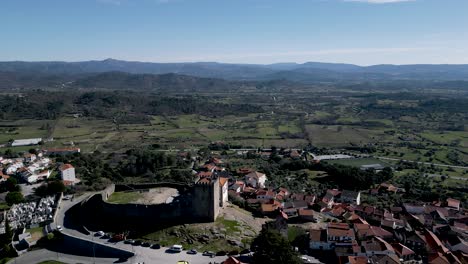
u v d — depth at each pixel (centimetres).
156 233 12594
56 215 14825
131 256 11431
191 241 12200
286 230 13762
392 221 15738
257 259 10644
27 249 12406
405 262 12512
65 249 12381
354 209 17112
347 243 12938
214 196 13150
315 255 12700
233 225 13200
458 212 17338
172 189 16038
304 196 18488
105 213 13850
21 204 16888
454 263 12325
